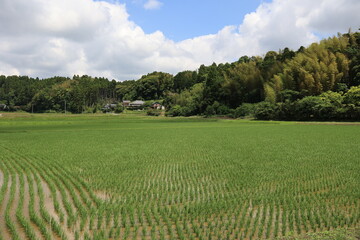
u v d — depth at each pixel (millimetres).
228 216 8461
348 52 69875
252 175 13664
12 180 13023
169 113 115750
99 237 7055
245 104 84188
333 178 12891
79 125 57406
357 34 74938
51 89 167375
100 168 15695
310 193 10734
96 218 8484
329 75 66188
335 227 7754
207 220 8273
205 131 40688
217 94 101062
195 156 19422
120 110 142625
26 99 163250
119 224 8039
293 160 17297
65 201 9766
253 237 7172
